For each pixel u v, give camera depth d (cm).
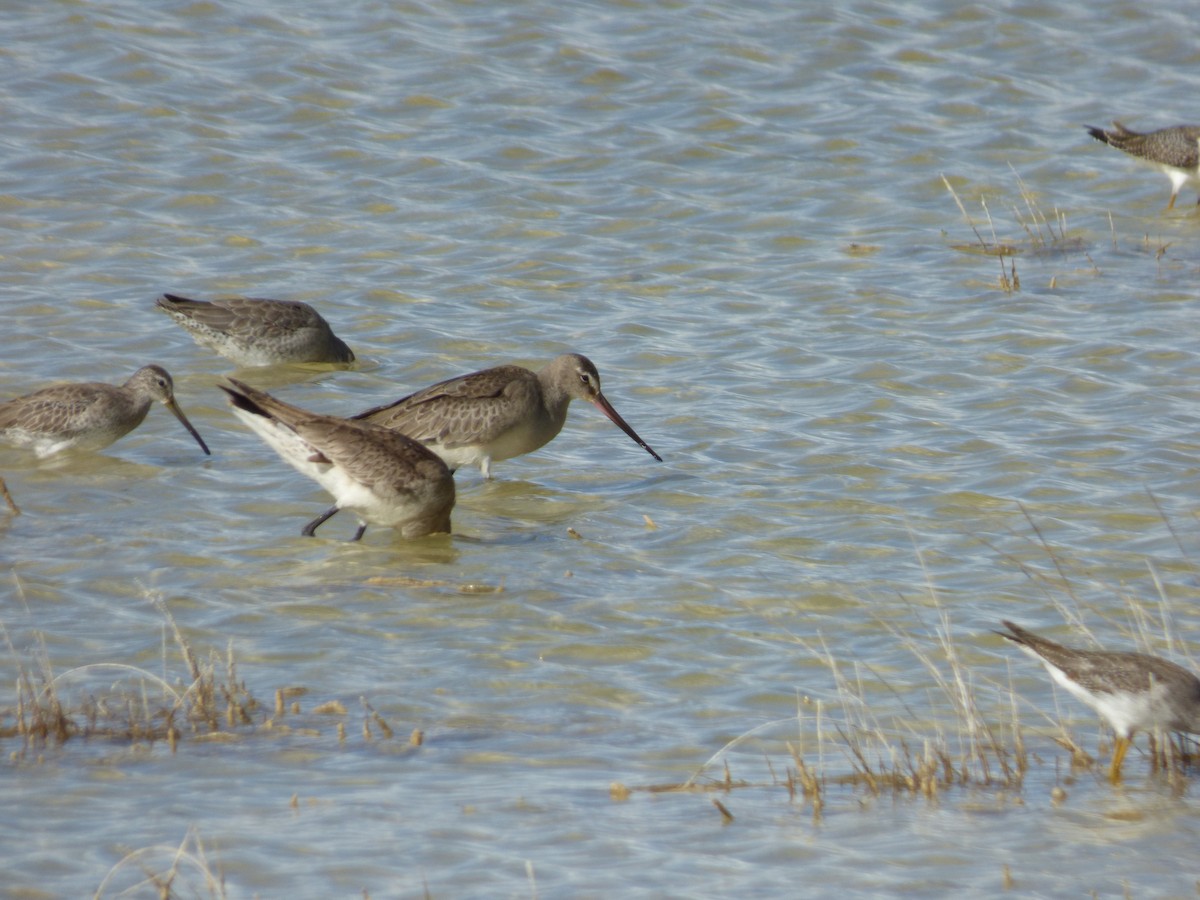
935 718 1116
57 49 2861
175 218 2341
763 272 2233
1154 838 953
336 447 1411
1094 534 1430
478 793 996
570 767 1038
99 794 984
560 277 2206
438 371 1905
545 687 1157
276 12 3070
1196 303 2089
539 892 873
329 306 2094
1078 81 2961
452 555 1410
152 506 1509
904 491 1542
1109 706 1032
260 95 2752
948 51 3048
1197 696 1020
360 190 2464
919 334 1995
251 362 1889
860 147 2677
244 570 1361
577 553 1411
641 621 1266
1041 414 1733
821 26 3109
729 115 2767
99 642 1214
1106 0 3216
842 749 1073
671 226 2386
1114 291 2142
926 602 1298
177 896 862
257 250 2252
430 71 2870
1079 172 2620
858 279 2200
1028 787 1027
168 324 2017
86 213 2328
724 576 1356
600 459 1670
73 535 1423
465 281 2181
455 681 1162
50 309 2025
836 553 1404
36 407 1631
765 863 914
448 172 2536
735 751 1067
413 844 925
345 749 1055
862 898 877
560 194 2486
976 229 2395
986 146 2697
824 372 1884
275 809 968
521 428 1614
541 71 2898
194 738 1066
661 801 992
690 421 1750
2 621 1240
